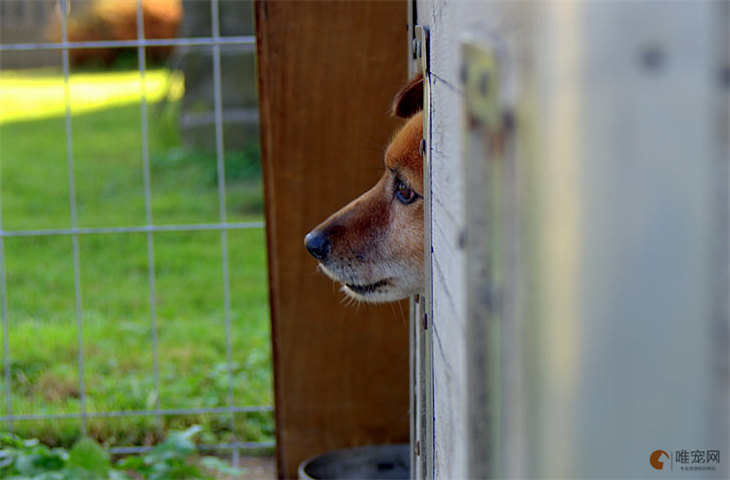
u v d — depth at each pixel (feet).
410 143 8.62
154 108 42.57
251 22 33.63
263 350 17.24
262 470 13.43
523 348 2.97
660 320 2.84
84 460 11.71
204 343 17.83
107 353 17.17
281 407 12.55
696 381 2.84
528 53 2.87
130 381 15.78
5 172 32.55
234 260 23.56
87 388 15.58
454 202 4.09
